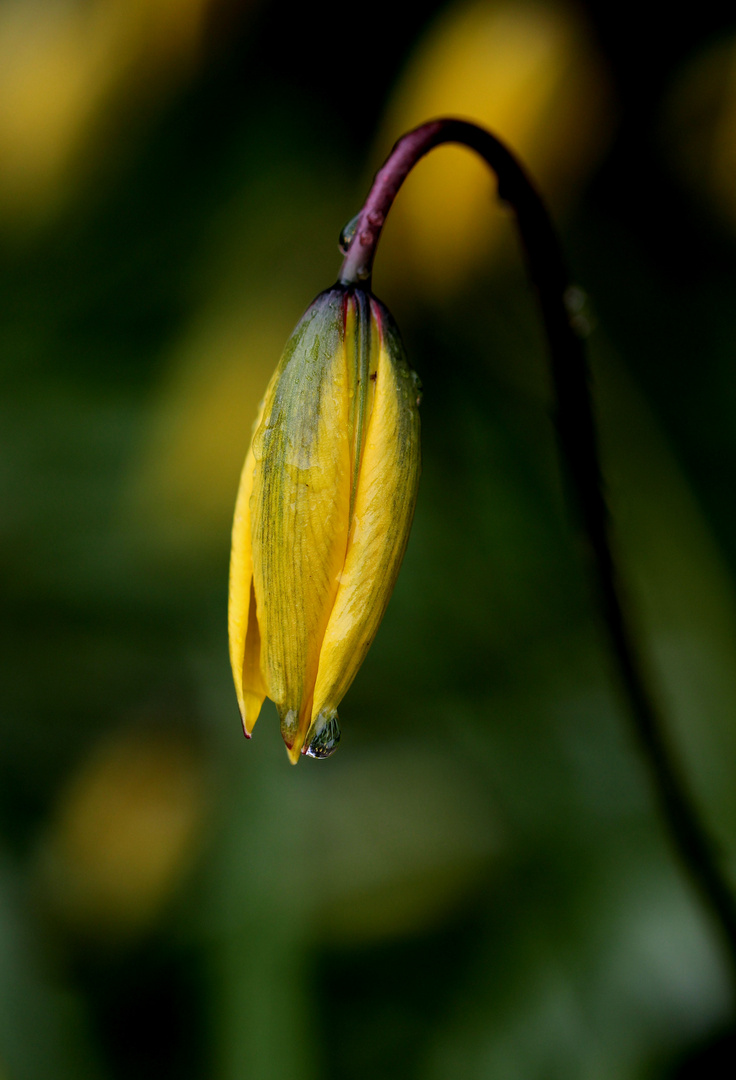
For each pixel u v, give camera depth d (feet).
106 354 2.34
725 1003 1.79
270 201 1.98
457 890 1.95
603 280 2.12
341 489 1.26
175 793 2.07
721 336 2.16
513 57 1.62
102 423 2.29
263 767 2.06
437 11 1.79
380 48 1.90
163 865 1.98
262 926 1.83
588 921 1.89
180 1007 1.86
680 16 1.66
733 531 2.09
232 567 1.28
